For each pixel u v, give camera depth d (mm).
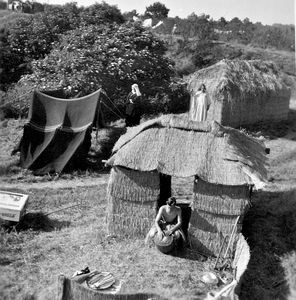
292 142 18375
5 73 24234
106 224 10102
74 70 20016
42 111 15312
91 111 15102
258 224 10930
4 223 10375
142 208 9727
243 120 19609
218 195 9281
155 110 21234
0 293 7969
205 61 29578
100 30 22844
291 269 9086
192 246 9586
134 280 8461
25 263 9008
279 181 14016
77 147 14242
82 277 8156
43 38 25078
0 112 19656
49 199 12148
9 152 15453
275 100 20734
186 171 9266
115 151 10234
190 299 7980
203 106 13695
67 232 10438
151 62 22469
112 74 20344
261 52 30766
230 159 9492
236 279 8070
